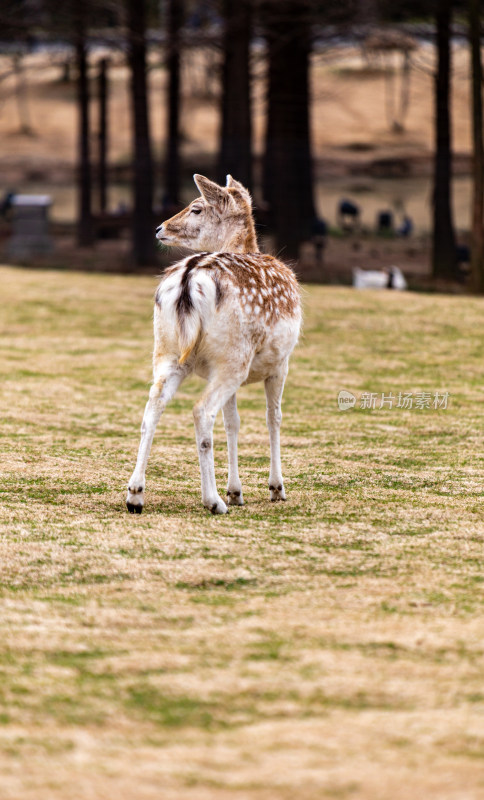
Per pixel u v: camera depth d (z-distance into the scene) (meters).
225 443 19.69
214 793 6.98
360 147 123.38
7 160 118.88
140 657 9.30
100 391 24.88
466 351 31.55
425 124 130.88
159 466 17.58
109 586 11.30
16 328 34.72
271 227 63.75
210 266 13.62
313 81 146.50
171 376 13.76
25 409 22.39
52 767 7.36
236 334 13.62
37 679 8.84
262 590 11.20
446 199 53.12
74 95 143.62
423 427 21.41
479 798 6.88
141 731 7.92
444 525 13.92
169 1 68.81
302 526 13.84
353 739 7.76
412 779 7.15
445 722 8.04
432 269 53.78
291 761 7.42
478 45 45.12
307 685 8.70
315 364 29.28
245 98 56.41
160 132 127.88
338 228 85.44
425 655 9.33
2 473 16.62
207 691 8.59
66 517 14.10
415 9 56.59
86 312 38.34
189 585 11.38
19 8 63.59
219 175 66.69
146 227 58.50
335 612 10.45
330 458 18.42
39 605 10.67
